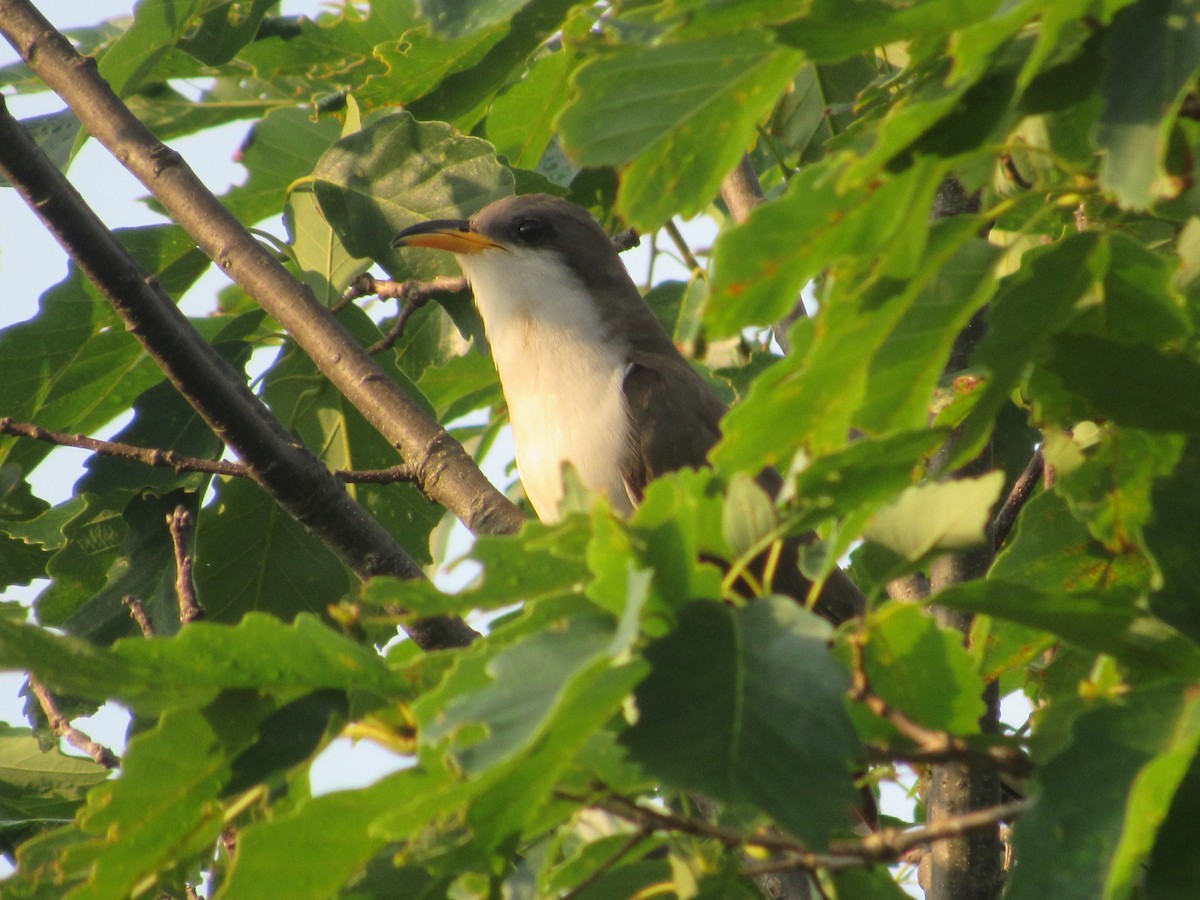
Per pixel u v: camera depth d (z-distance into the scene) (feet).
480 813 12.34
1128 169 10.76
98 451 26.94
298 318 30.73
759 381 12.29
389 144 30.25
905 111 10.82
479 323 31.09
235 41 32.83
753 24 11.31
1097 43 11.69
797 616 11.53
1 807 27.37
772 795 10.58
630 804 13.56
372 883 15.16
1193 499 12.56
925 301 12.64
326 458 33.35
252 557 30.91
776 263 11.66
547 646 11.37
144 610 28.14
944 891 23.61
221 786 14.08
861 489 12.64
